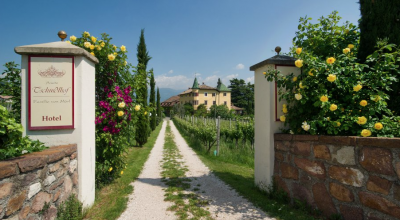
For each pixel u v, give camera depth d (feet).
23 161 5.89
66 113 9.37
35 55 9.20
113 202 11.44
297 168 10.06
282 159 11.04
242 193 12.82
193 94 189.26
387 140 6.53
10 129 6.61
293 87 10.77
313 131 8.96
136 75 16.88
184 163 23.20
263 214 9.87
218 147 28.43
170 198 12.14
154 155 28.81
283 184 10.96
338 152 8.11
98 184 13.44
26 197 6.09
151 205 11.19
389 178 6.52
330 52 11.60
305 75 9.99
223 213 10.07
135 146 36.99
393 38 9.46
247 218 9.49
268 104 11.80
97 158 13.64
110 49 13.75
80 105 9.53
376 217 6.86
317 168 9.00
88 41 13.39
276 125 11.70
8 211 5.40
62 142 9.42
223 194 12.84
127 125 15.02
